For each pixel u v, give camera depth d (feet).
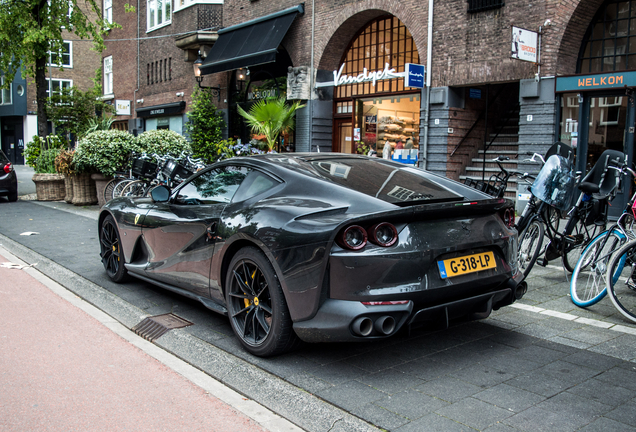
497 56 35.29
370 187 11.60
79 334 13.60
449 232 10.78
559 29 32.12
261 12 55.52
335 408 9.20
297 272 10.45
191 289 14.14
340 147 50.93
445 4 38.06
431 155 40.22
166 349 12.65
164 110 72.79
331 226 10.08
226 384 10.67
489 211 11.69
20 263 22.35
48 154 48.26
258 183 12.75
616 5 32.04
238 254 11.86
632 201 15.39
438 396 9.63
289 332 11.02
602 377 10.48
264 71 57.16
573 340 12.66
